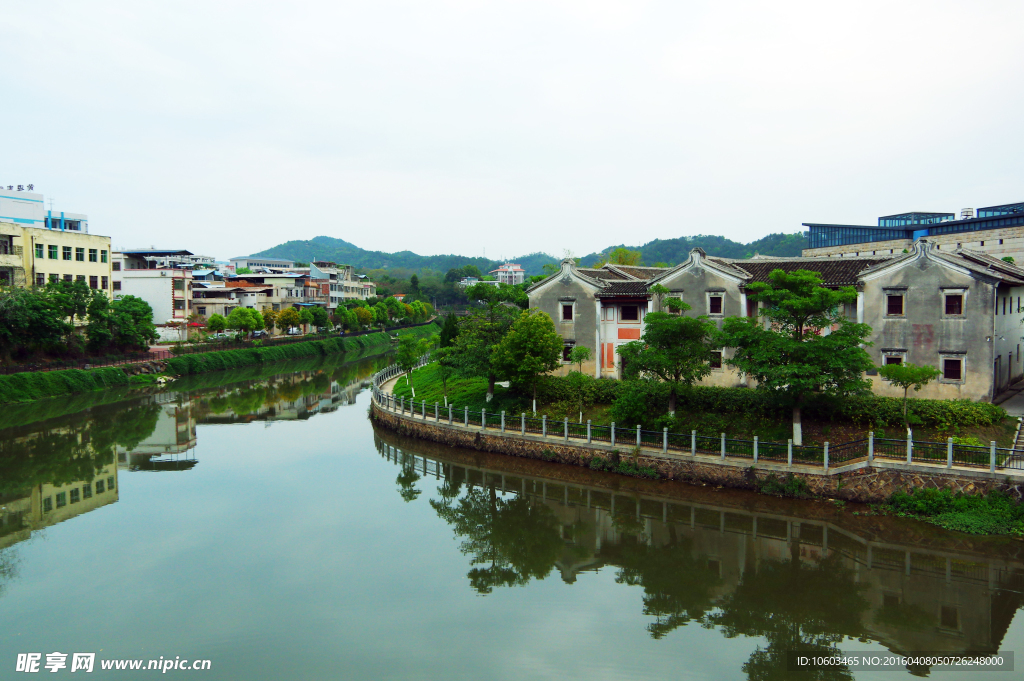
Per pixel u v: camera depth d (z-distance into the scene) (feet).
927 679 44.96
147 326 212.23
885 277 93.56
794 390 78.48
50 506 85.71
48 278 199.31
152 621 54.19
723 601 57.88
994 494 66.69
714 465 82.89
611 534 74.74
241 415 153.38
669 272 113.70
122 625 53.57
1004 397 92.43
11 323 162.09
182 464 107.04
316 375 232.12
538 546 71.56
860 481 73.61
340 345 315.99
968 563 61.82
